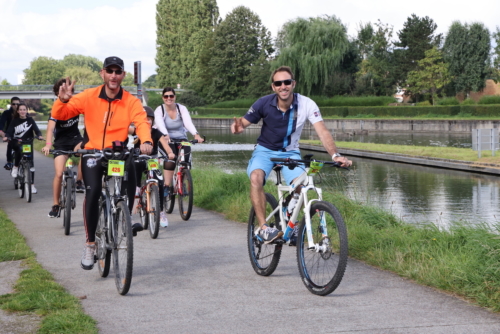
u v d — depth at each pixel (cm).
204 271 556
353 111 7006
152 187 728
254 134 5812
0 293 465
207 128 7875
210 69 9912
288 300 455
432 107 6544
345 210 838
